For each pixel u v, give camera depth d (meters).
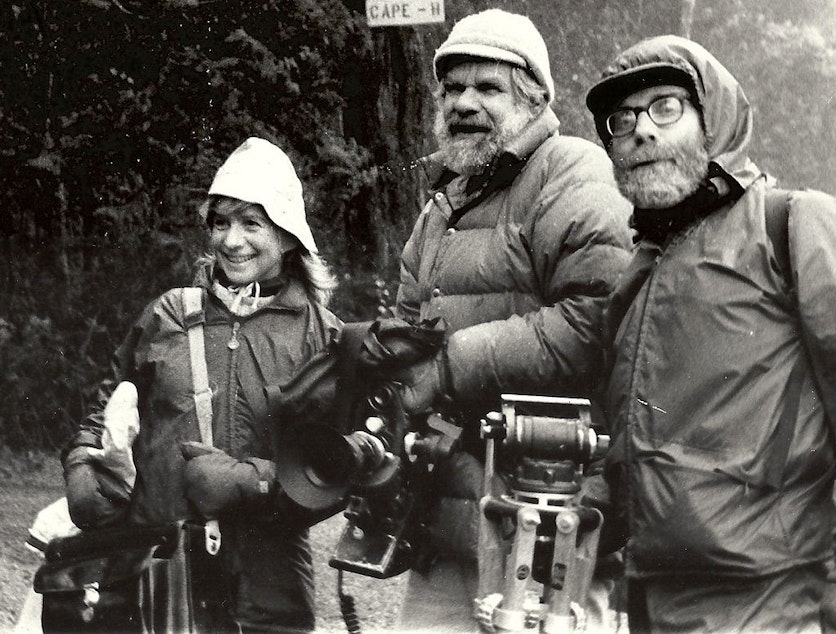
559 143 3.66
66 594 3.70
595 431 3.14
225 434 3.81
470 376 3.46
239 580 3.71
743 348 2.81
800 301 2.77
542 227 3.55
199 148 7.21
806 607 2.81
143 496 3.80
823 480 2.84
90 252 7.43
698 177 2.92
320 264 4.02
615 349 3.08
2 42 7.34
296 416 3.56
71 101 7.34
